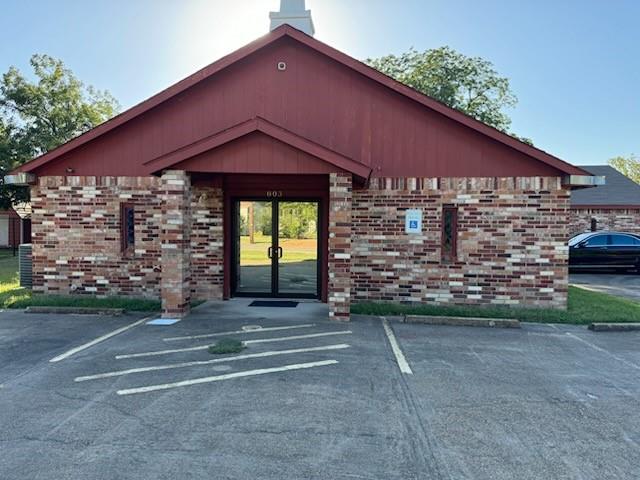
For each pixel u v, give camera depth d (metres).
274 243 11.21
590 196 21.72
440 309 9.82
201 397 5.17
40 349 6.97
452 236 10.28
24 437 4.23
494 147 10.12
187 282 9.30
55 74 30.16
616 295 12.95
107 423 4.52
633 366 6.55
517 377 6.00
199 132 10.70
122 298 10.75
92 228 10.88
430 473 3.72
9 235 30.89
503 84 28.59
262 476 3.64
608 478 3.71
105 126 10.66
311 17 12.49
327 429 4.44
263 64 10.68
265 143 8.66
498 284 10.13
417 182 10.27
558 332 8.45
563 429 4.54
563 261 9.98
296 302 10.75
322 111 10.54
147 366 6.20
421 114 10.27
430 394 5.36
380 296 10.37
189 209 9.27
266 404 4.99
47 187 10.93
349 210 8.73
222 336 7.74
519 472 3.77
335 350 7.00
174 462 3.82
